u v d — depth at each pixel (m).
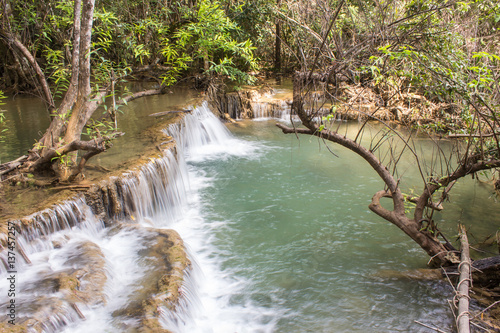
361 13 9.33
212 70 16.12
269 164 11.66
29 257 5.64
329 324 5.33
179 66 12.30
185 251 6.20
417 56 5.27
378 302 5.75
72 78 7.55
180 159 10.16
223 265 6.75
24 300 4.61
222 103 16.80
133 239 6.51
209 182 10.38
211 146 13.35
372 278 6.32
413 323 5.30
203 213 8.71
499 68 6.39
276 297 5.92
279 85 20.61
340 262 6.84
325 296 5.93
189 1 17.02
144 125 11.33
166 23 15.80
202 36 13.32
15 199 6.50
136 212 7.51
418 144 12.26
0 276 5.13
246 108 16.94
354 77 5.62
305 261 6.88
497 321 5.02
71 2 10.80
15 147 9.72
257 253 7.14
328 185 10.13
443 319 5.36
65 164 7.29
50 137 7.57
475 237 7.45
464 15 7.11
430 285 5.99
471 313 5.14
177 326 4.76
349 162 11.70
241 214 8.63
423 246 6.19
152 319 4.50
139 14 16.34
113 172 7.47
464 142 8.03
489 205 8.82
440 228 7.83
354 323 5.35
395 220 6.22
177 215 8.62
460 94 5.43
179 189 9.30
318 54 5.64
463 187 9.77
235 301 5.82
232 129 15.39
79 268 5.35
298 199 9.35
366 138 13.01
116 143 9.71
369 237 7.68
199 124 13.48
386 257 6.98
